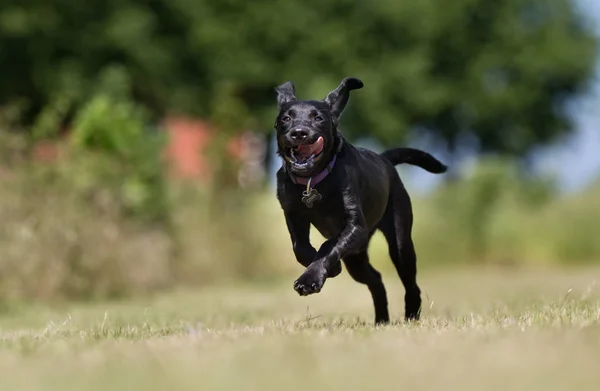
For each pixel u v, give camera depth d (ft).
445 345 18.03
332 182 24.49
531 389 13.87
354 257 27.68
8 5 87.66
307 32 99.91
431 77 106.93
